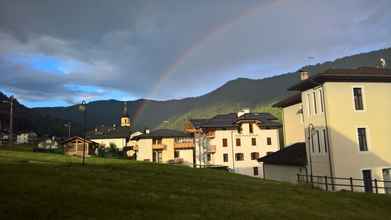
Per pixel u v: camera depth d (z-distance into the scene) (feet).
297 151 136.46
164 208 45.50
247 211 49.01
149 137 250.98
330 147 106.32
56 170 69.56
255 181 89.71
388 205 67.31
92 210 40.52
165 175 81.66
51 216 36.68
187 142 255.50
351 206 61.98
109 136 318.65
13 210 36.70
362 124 109.29
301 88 122.52
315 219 49.57
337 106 108.27
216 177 90.94
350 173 106.11
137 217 39.93
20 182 51.11
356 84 110.73
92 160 117.91
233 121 250.37
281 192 69.67
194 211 45.68
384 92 112.78
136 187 58.65
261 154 247.09
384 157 109.70
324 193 73.77
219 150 242.78
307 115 121.08
